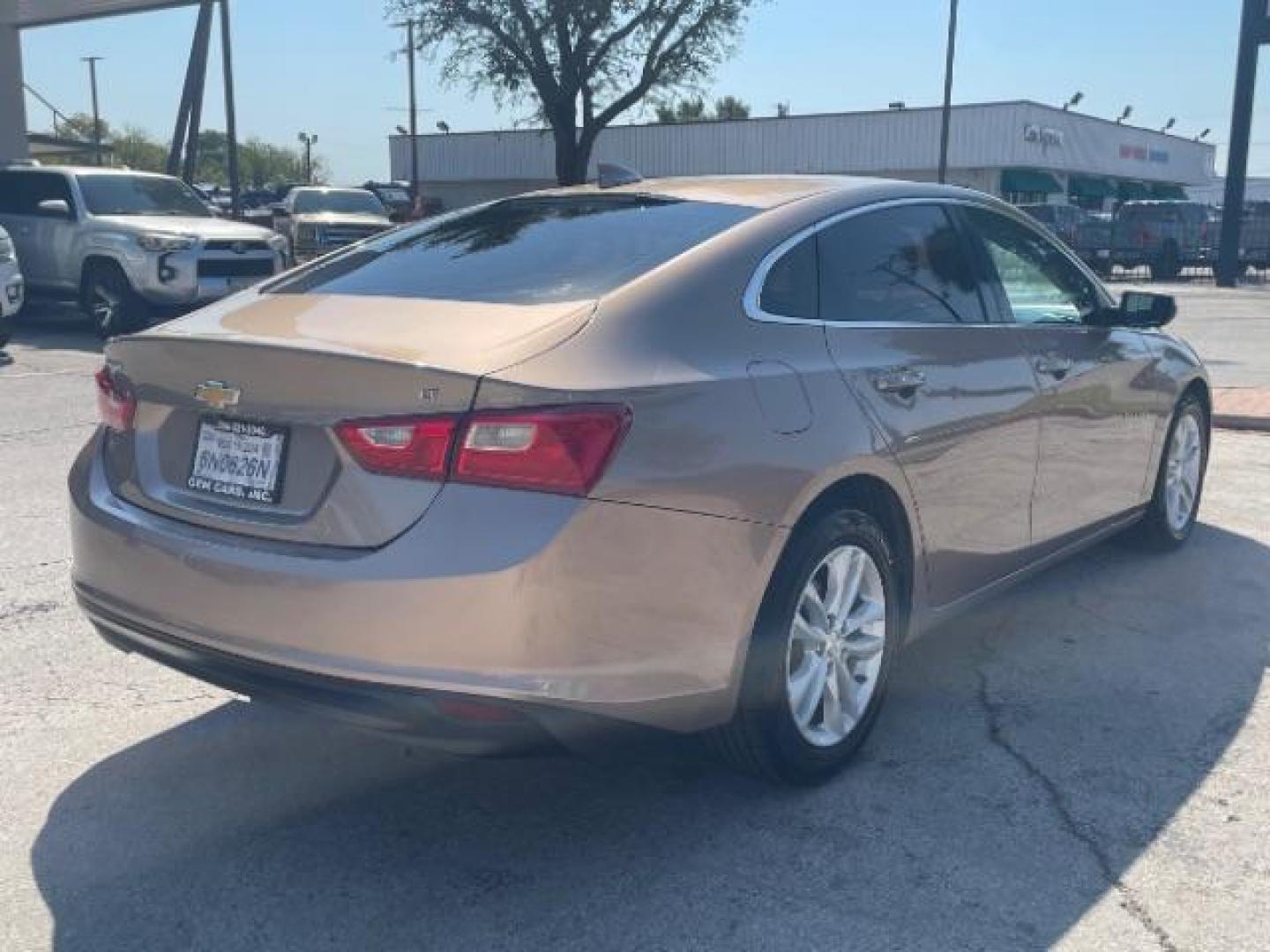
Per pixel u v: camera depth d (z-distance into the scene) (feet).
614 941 9.70
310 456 10.21
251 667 10.09
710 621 10.39
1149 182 199.72
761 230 12.16
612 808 11.75
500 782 12.28
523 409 9.50
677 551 10.08
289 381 10.18
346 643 9.62
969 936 9.71
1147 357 17.70
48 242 49.11
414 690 9.40
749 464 10.59
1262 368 42.47
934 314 13.64
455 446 9.51
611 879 10.55
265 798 11.95
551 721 9.59
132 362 11.48
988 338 14.14
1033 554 15.29
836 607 11.96
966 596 14.07
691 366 10.61
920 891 10.32
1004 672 15.07
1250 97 94.07
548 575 9.39
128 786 12.14
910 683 14.73
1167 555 19.77
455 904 10.19
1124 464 17.40
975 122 159.74
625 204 13.28
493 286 11.52
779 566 11.10
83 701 14.06
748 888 10.40
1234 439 29.09
